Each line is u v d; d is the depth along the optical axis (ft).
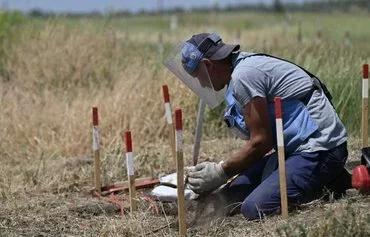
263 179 50.31
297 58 84.99
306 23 215.51
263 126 47.52
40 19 124.36
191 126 78.13
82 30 112.88
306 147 48.55
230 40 119.24
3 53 108.78
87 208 55.06
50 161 70.69
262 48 97.81
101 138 75.31
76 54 103.09
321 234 42.14
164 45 114.73
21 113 81.51
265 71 48.06
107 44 108.37
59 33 109.40
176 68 50.11
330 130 48.60
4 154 75.77
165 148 72.38
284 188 46.80
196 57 48.70
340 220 42.52
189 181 49.47
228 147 71.61
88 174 63.98
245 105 47.67
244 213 48.55
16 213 54.70
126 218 50.62
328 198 50.14
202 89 50.06
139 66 91.61
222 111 78.07
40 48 105.91
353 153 63.16
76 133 76.07
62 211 54.90
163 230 48.80
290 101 48.73
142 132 76.84
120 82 86.84
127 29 134.10
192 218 51.31
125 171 63.98
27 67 102.63
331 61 83.71
